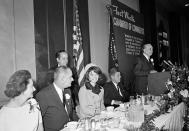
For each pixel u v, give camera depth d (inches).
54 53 123.7
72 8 140.8
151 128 67.6
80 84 130.4
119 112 94.4
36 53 112.6
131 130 67.6
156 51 240.4
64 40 132.3
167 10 345.1
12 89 58.7
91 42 159.3
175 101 105.7
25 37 107.6
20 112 61.3
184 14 375.2
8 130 58.2
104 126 72.2
